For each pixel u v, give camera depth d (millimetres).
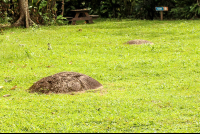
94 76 8172
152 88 6750
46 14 21203
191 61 9430
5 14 20750
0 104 5637
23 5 19203
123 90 6660
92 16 22500
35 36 15141
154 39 14039
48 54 11156
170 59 9859
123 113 4902
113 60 10156
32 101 5801
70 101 5730
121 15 26031
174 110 5082
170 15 24844
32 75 8422
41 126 4500
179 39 13664
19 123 4590
